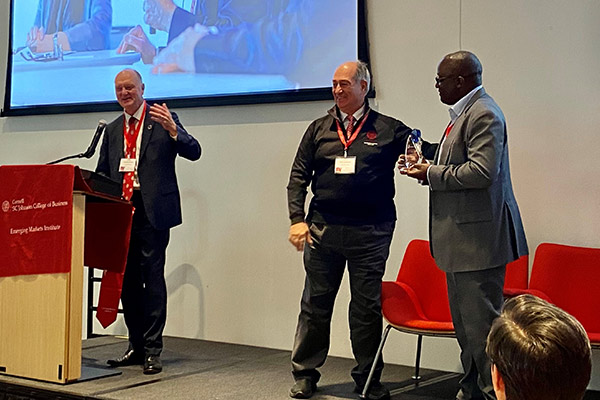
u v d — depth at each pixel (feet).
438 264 9.71
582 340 3.35
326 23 14.80
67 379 11.30
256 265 15.67
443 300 12.00
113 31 17.47
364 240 10.81
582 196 12.41
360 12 14.35
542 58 12.72
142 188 12.67
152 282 12.75
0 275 11.59
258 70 15.57
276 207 15.48
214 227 16.20
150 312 12.74
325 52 14.79
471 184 9.14
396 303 11.05
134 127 13.10
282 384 11.80
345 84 10.75
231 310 15.93
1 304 11.75
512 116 12.96
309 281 11.24
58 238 11.24
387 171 10.88
